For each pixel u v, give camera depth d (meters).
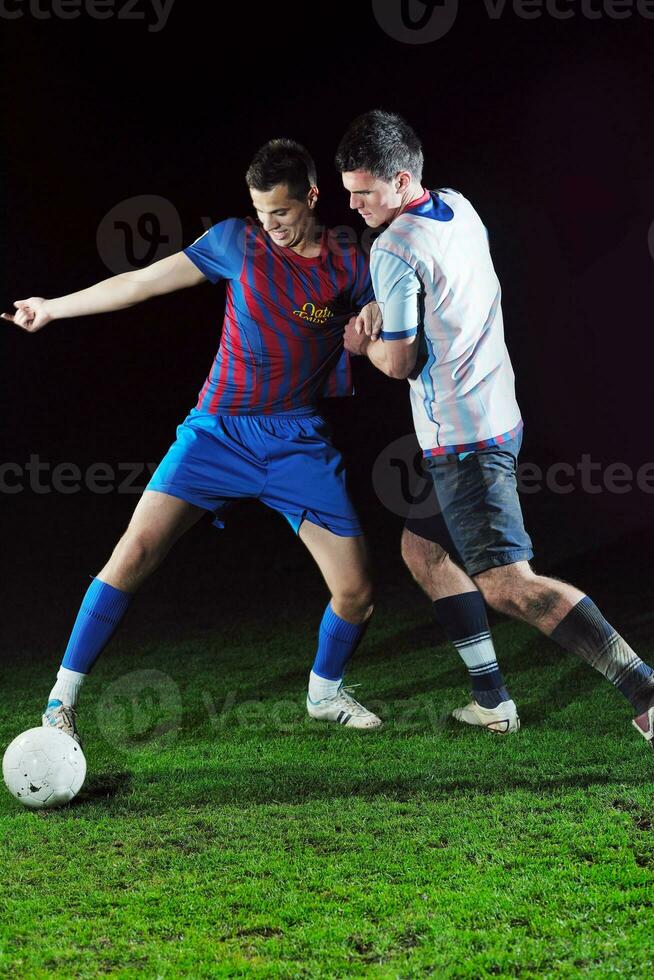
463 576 4.53
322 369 4.60
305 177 4.20
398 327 3.90
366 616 4.73
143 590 7.96
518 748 4.31
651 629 6.22
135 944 2.83
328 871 3.22
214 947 2.80
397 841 3.42
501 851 3.29
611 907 2.92
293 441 4.58
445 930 2.84
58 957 2.78
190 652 6.34
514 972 2.65
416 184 4.02
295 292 4.37
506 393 4.10
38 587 8.08
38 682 5.81
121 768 4.26
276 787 3.98
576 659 5.63
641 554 8.23
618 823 3.46
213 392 4.59
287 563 8.52
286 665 5.95
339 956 2.74
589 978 2.60
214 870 3.26
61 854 3.41
